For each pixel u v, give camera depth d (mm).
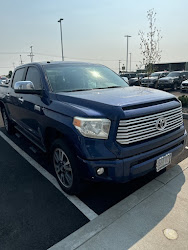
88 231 2295
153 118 2570
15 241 2223
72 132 2518
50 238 2248
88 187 2859
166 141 2768
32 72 4012
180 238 2160
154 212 2537
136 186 3141
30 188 3188
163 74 19531
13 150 4668
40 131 3422
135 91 3215
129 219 2441
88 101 2645
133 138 2416
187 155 4031
